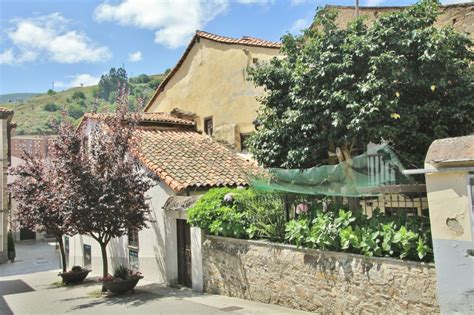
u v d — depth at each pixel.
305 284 7.84
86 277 16.19
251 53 14.70
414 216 6.53
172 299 10.10
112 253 16.12
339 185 7.66
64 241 21.42
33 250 30.55
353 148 8.94
